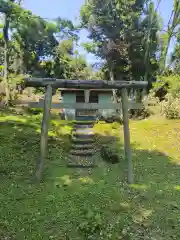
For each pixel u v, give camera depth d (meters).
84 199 5.94
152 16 21.14
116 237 4.44
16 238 4.34
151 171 8.25
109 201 5.87
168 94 18.12
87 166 8.62
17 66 27.39
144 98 19.83
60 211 5.32
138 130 14.03
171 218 5.16
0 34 19.94
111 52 21.58
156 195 6.32
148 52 21.16
